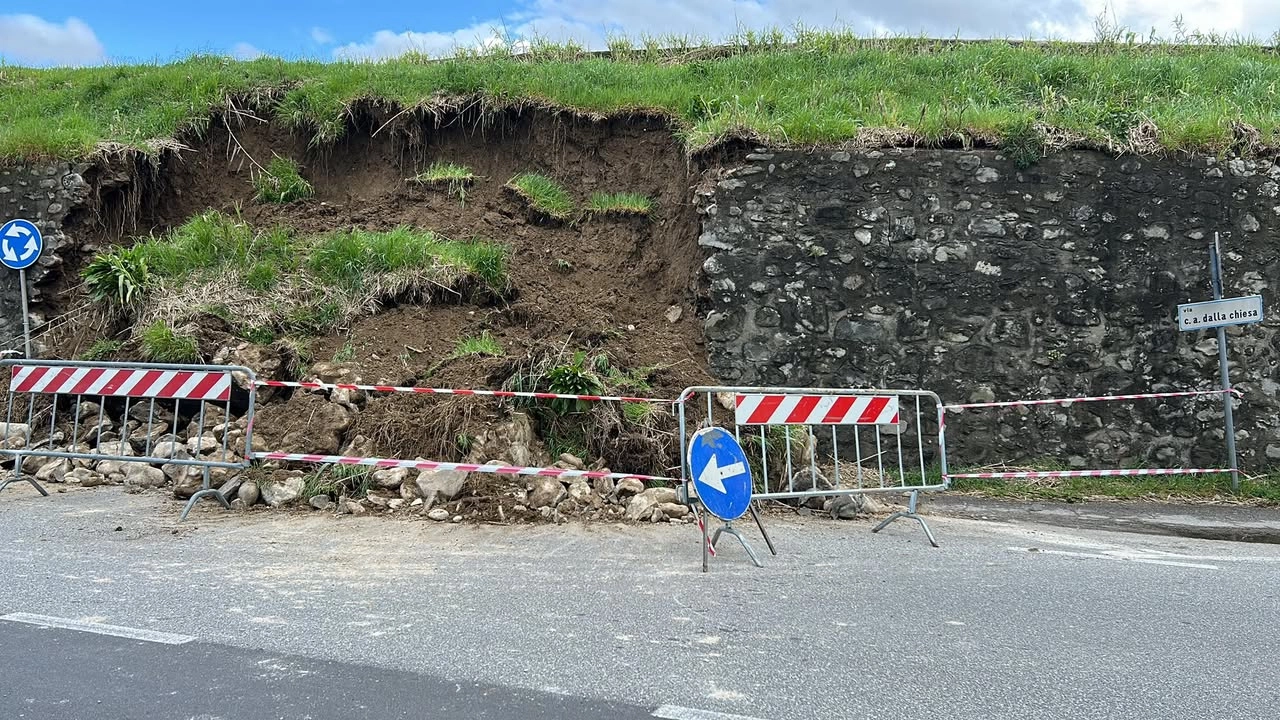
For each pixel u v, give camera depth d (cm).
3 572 487
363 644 382
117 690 328
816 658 374
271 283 921
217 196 1130
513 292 961
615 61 1321
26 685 332
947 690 340
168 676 342
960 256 919
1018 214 920
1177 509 793
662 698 329
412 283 916
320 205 1110
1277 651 394
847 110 1059
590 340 880
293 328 875
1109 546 639
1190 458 899
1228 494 849
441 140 1162
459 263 945
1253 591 503
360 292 915
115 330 919
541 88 1148
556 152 1139
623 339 904
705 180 967
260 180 1123
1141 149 927
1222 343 877
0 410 857
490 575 499
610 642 389
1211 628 427
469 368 784
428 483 658
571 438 734
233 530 597
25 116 1220
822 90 1127
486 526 620
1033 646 395
